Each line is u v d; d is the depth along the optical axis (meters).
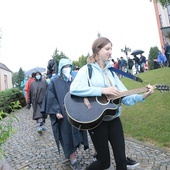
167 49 16.55
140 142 5.36
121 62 20.22
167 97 7.59
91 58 3.04
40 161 4.80
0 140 2.39
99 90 2.82
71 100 3.01
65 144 4.13
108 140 2.89
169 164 4.13
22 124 8.83
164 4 9.27
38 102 7.08
